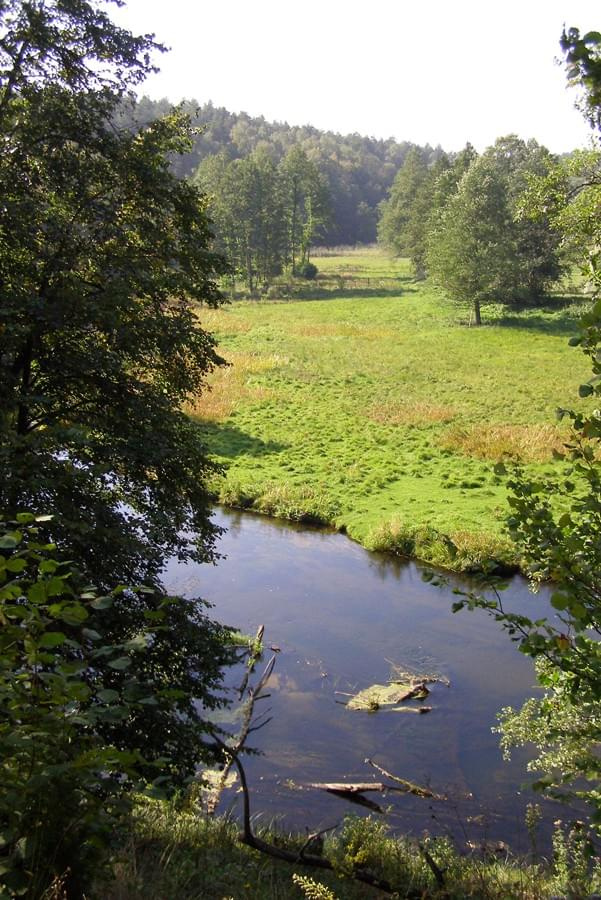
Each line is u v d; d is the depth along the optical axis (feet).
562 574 14.28
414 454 115.55
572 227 48.85
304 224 381.40
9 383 37.96
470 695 53.78
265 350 194.49
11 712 10.89
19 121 41.09
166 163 45.06
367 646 61.31
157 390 46.03
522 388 153.69
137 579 37.91
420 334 220.43
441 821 38.91
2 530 12.39
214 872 22.85
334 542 87.92
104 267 42.93
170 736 32.89
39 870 11.03
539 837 37.06
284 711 50.75
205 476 47.67
